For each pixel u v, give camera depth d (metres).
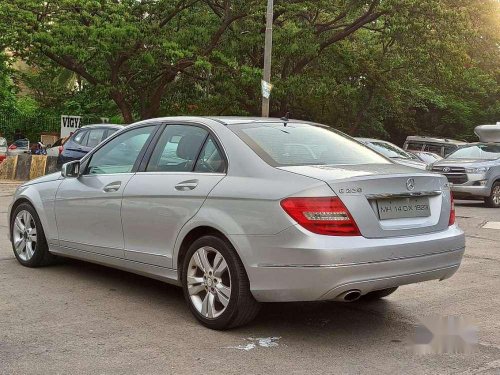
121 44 21.27
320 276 4.12
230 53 23.36
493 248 8.98
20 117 33.91
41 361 4.04
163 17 23.14
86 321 4.92
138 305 5.40
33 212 6.63
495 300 5.86
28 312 5.14
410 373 3.94
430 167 15.85
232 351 4.29
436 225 4.77
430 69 26.03
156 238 5.17
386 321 5.11
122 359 4.09
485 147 16.75
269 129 5.18
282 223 4.24
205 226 4.73
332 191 4.25
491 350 4.43
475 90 34.91
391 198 4.51
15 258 7.27
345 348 4.40
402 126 35.97
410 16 22.12
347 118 31.48
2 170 20.33
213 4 24.00
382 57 27.44
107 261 5.74
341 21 26.08
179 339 4.52
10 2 21.22
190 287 4.89
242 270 4.50
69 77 36.41
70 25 20.95
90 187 5.90
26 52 22.34
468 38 22.84
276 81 23.19
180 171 5.15
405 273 4.43
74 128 22.42
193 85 25.88
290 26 22.75
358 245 4.20
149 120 5.79
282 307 5.47
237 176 4.68
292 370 3.95
